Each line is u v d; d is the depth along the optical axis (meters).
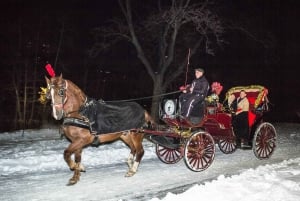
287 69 38.56
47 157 13.22
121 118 10.28
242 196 8.75
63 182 10.11
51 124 27.47
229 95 14.02
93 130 9.80
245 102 13.01
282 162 12.74
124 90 34.12
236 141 13.09
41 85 30.69
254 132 13.12
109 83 34.03
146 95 33.38
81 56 32.03
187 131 11.55
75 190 9.42
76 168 9.93
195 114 11.53
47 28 30.62
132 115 10.54
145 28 26.06
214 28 23.56
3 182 10.10
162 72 25.31
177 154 12.69
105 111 10.09
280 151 15.45
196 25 24.05
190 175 11.03
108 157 13.50
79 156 10.02
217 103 12.59
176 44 27.75
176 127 11.64
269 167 11.88
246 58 34.38
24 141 18.05
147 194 9.23
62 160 12.84
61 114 9.40
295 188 9.44
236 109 13.10
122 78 34.06
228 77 34.62
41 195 9.01
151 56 29.12
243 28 26.09
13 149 15.26
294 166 12.16
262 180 10.04
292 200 8.49
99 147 15.23
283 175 10.70
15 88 28.70
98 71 33.62
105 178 10.57
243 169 11.88
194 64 30.33
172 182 10.28
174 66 28.75
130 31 25.11
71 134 9.73
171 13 23.73
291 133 22.72
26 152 14.38
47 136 20.25
